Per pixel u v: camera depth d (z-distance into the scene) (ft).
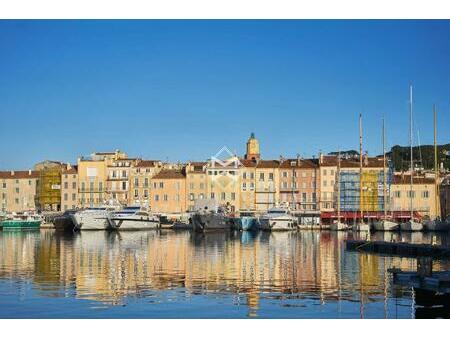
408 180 603.67
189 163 631.97
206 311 125.39
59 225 519.19
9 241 354.95
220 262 219.00
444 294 138.41
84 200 632.38
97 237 402.52
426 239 368.48
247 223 514.27
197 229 489.26
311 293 146.20
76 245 315.17
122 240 365.20
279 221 501.56
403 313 123.03
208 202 533.55
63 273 183.52
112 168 634.02
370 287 155.22
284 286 157.38
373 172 599.16
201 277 175.01
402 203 600.39
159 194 622.95
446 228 468.75
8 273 183.42
